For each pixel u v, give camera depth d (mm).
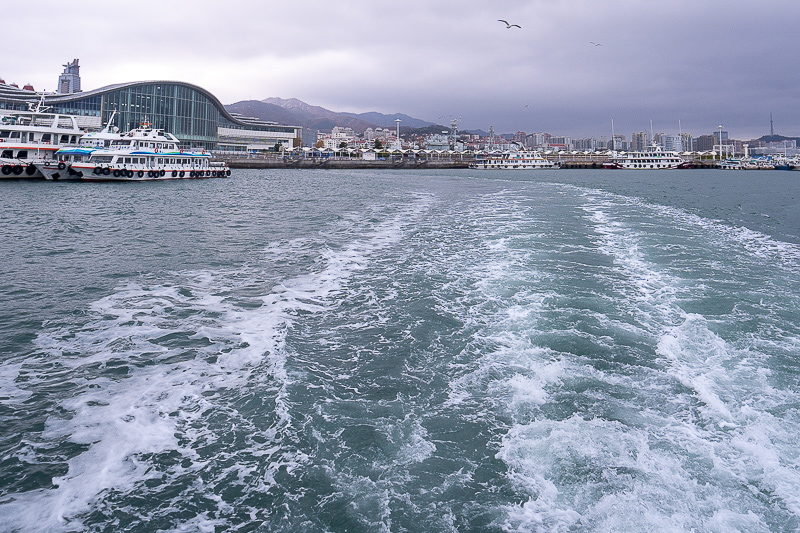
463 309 15281
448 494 7699
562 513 7238
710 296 16000
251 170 154500
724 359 11609
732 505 7266
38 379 11297
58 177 72438
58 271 20531
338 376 11391
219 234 29703
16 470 8289
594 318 14141
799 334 13031
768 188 80938
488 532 6988
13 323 14562
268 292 17594
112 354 12539
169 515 7387
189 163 94062
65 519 7309
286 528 7141
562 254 22094
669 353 11953
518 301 15688
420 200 51875
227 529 7141
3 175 68875
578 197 52875
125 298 16938
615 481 7773
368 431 9273
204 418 9758
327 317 15141
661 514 7121
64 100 132875
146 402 10336
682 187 79875
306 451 8750
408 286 17906
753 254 22812
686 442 8641
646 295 16172
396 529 7082
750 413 9438
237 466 8398
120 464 8453
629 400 10000
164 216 38250
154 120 149625
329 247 25281
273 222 34969
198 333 13844
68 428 9438
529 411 9727
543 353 12047
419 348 12688
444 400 10258
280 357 12297
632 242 24906
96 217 37219
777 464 8047
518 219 33906
